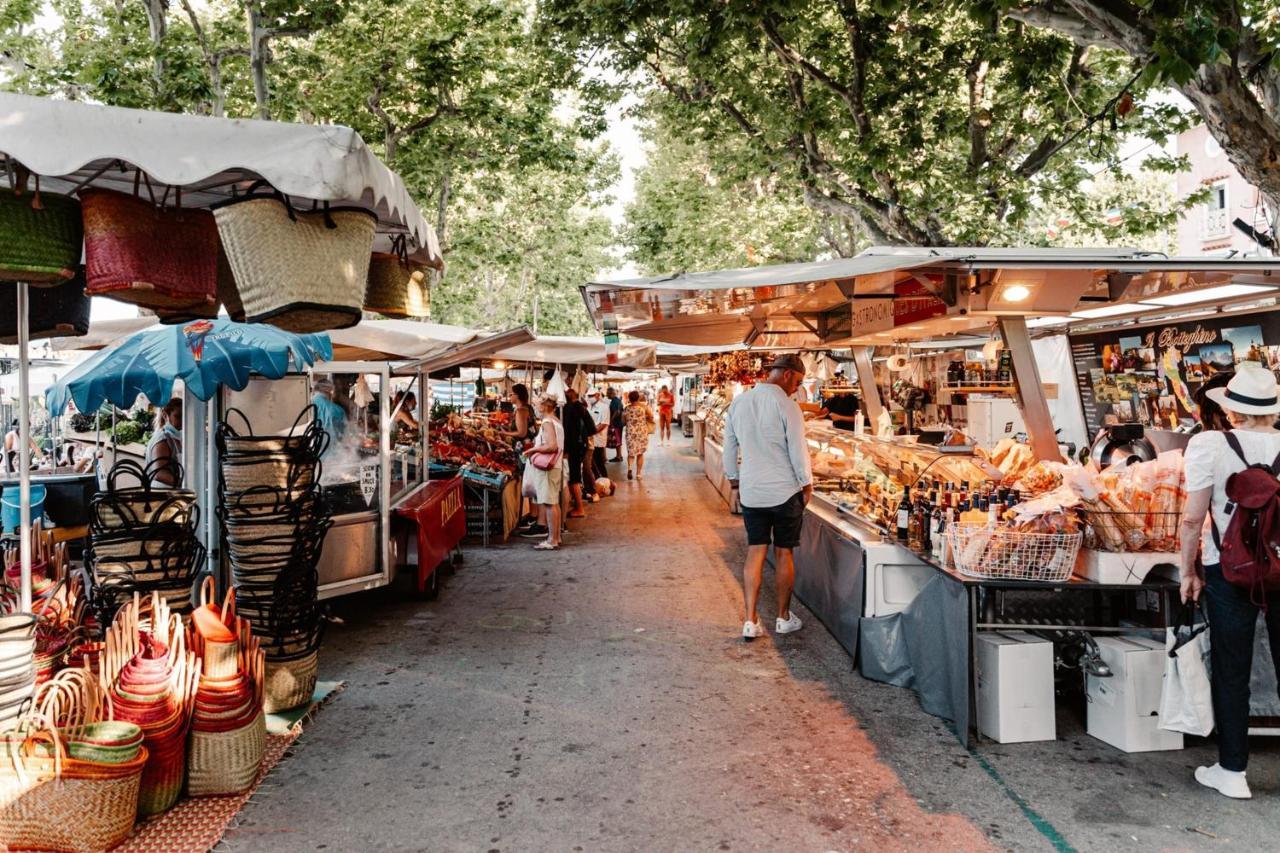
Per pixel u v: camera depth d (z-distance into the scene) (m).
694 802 3.56
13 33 13.55
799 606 6.93
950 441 7.53
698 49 10.46
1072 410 8.48
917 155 12.66
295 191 2.74
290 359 5.80
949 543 4.34
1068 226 14.02
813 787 3.69
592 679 5.13
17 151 2.53
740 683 5.05
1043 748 4.07
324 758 4.02
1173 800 3.52
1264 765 3.81
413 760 3.99
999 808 3.47
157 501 4.42
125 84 11.96
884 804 3.52
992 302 4.71
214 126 2.73
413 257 4.52
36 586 4.38
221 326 5.09
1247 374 3.48
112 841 3.12
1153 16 5.61
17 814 2.97
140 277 2.99
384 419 6.32
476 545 9.95
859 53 11.99
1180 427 6.80
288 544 4.57
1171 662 3.88
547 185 25.28
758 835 3.28
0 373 12.44
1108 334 7.78
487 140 16.47
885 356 13.00
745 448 5.99
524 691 4.93
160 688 3.41
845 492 7.02
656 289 4.51
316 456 4.76
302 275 3.01
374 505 6.33
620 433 22.20
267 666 4.46
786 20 11.23
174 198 3.60
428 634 6.16
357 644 5.91
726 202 22.28
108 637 3.42
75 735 3.10
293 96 14.90
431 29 14.76
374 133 16.05
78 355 12.83
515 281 35.12
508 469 10.84
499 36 15.39
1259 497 3.28
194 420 5.71
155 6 11.93
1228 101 5.90
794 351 9.64
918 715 4.52
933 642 4.56
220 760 3.57
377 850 3.19
